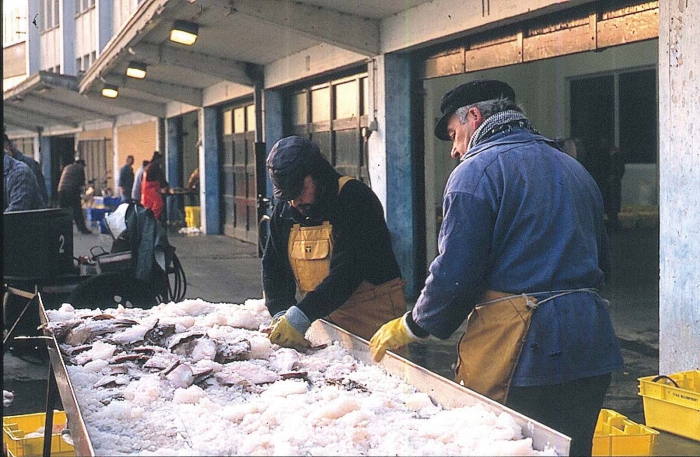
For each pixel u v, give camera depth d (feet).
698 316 15.51
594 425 9.21
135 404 8.23
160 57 41.45
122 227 24.72
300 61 37.70
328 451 6.66
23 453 11.63
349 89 34.88
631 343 23.52
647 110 47.93
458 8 24.34
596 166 46.19
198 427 7.44
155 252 24.61
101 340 10.59
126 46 40.73
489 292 9.09
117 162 83.20
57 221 24.06
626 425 12.69
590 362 8.91
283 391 8.42
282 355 9.98
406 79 29.53
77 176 65.57
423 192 30.19
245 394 8.68
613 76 49.42
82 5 35.09
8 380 21.89
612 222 46.65
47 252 23.80
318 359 10.10
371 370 9.43
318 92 38.78
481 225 8.84
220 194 59.11
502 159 9.05
